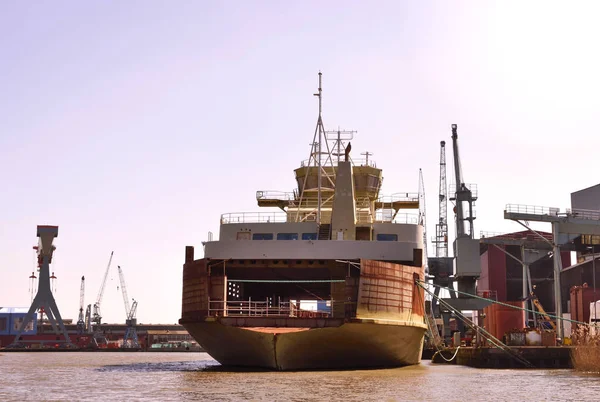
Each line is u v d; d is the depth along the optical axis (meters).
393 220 60.28
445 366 58.09
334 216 51.47
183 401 30.06
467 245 101.44
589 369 49.56
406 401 30.06
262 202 67.56
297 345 43.81
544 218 73.19
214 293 47.22
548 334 59.22
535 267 134.88
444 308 101.06
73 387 38.75
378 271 45.75
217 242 49.06
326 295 62.62
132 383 40.59
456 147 123.94
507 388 36.06
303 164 64.75
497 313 70.00
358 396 31.62
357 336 44.31
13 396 33.78
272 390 33.94
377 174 64.94
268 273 51.78
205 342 48.50
